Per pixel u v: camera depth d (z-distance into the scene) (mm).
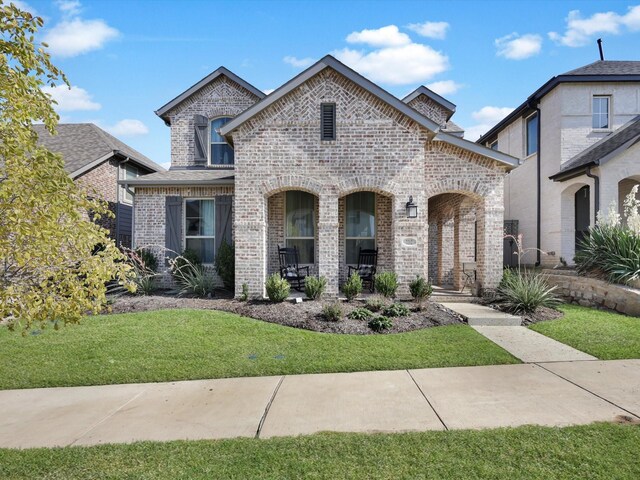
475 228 12539
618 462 3031
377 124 10359
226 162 14641
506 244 16547
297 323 7863
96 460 3250
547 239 14328
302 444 3432
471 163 10727
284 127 10383
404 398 4508
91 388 5074
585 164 11680
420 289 9516
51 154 3422
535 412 4031
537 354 6102
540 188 14797
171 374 5457
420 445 3373
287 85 10195
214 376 5418
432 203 14570
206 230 12812
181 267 11508
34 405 4551
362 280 11203
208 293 11031
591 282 9625
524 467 2996
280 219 11953
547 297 9164
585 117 13469
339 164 10352
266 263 10984
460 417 3961
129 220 16219
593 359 5840
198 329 7422
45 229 3289
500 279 10570
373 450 3303
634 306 8438
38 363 5906
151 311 8969
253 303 9523
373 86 10180
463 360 5820
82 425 4000
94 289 3916
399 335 7164
